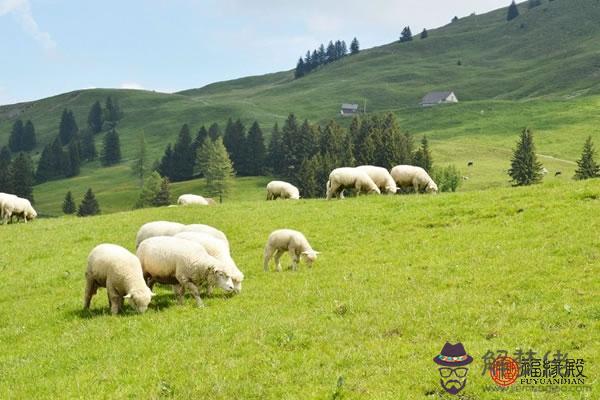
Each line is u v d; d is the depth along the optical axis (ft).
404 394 32.76
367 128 513.45
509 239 69.21
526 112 641.81
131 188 606.55
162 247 57.52
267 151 609.42
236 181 551.59
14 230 117.80
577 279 50.78
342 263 70.79
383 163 431.43
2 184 525.34
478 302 47.96
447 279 56.39
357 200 109.19
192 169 611.88
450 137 583.58
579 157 447.83
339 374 36.22
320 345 42.11
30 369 43.06
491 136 558.97
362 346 40.88
